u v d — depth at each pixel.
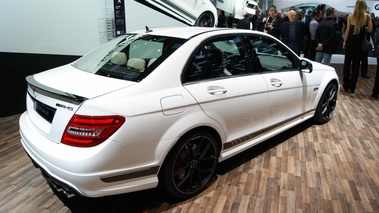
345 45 6.05
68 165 1.91
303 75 3.62
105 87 2.09
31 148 2.20
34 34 4.54
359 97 5.93
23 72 4.54
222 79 2.64
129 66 2.38
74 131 1.93
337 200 2.60
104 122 1.91
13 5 4.23
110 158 1.95
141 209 2.41
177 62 2.35
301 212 2.43
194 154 2.47
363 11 5.62
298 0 13.43
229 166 3.10
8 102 4.47
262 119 3.09
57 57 4.91
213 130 2.57
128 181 2.10
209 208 2.45
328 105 4.33
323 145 3.66
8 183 2.74
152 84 2.17
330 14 6.17
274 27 8.18
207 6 7.48
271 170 3.04
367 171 3.09
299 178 2.92
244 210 2.44
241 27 8.17
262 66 3.12
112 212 2.38
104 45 2.97
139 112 2.02
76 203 2.48
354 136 3.96
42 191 2.63
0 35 4.19
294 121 3.70
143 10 5.88
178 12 6.66
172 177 2.33
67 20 4.90
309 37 7.85
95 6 5.24
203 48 2.57
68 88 2.12
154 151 2.14
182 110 2.27
